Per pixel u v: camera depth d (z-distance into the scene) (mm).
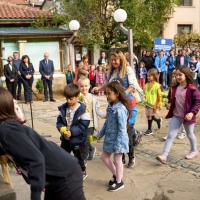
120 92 3900
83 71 6133
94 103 4891
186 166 4973
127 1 14953
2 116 2143
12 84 12086
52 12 16703
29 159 1995
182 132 6477
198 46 22125
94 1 14883
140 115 8930
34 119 8867
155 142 6289
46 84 12102
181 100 4887
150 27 15922
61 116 4129
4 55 14203
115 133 3947
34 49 14773
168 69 15367
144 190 4164
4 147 2057
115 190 4109
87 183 4367
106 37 16219
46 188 2389
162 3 15938
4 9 15734
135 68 14938
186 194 4016
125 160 5219
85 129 4070
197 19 24422
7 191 2404
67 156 2379
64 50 15320
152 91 6750
